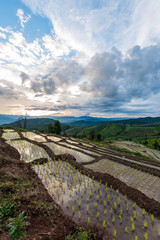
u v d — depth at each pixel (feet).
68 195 28.09
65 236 15.26
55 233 15.21
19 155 56.54
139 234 19.22
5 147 58.18
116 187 32.45
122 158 72.69
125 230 19.26
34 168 41.68
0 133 109.50
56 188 30.60
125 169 51.47
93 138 212.43
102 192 30.35
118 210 24.43
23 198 20.62
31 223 15.79
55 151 71.82
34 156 56.90
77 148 86.02
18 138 93.45
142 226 20.85
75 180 35.76
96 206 25.02
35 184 29.01
